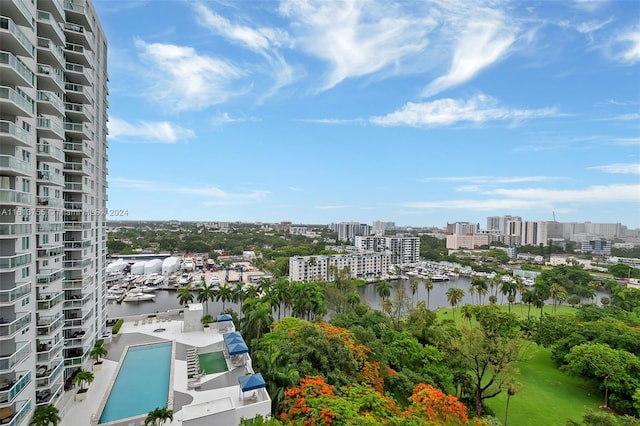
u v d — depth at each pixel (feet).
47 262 117.08
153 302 359.66
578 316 236.02
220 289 245.65
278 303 214.69
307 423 94.12
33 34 104.32
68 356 136.67
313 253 647.56
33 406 99.19
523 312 336.49
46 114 118.83
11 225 91.97
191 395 123.03
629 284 460.96
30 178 104.27
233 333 164.76
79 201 144.97
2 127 90.02
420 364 160.15
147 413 111.34
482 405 145.69
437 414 104.58
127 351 163.12
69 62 135.13
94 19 162.61
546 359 201.05
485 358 141.38
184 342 173.99
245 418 104.32
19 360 91.25
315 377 114.52
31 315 100.42
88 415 110.83
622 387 141.28
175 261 527.81
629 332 176.24
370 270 547.08
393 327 198.39
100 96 171.53
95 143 162.40
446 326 208.33
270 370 121.19
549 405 148.87
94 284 159.02
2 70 89.15
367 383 125.39
